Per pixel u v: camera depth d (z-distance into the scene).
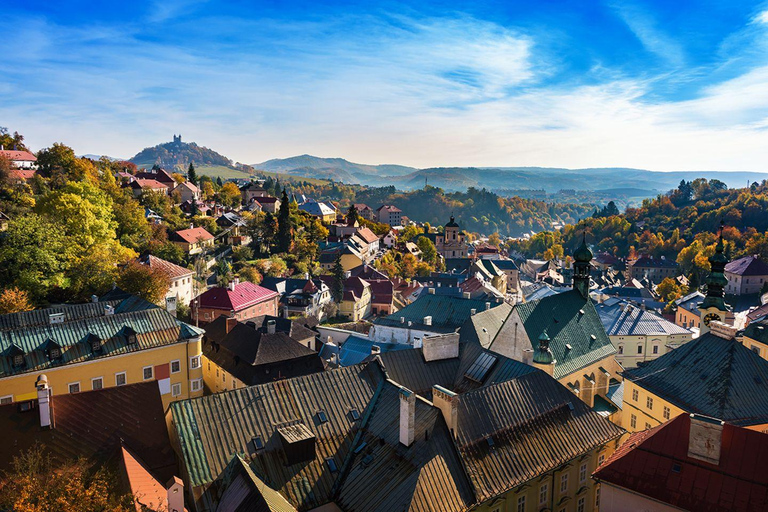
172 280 117.44
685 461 36.94
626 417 62.84
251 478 36.78
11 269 89.75
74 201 107.50
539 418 47.09
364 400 47.00
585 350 79.19
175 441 41.38
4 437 39.72
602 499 39.28
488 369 55.19
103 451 41.75
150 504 36.12
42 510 30.14
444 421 42.22
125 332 70.56
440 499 37.50
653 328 107.38
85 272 96.62
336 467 41.91
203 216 194.00
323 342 107.88
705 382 54.34
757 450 35.41
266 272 169.75
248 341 86.19
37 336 65.50
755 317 117.81
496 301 99.31
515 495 42.81
